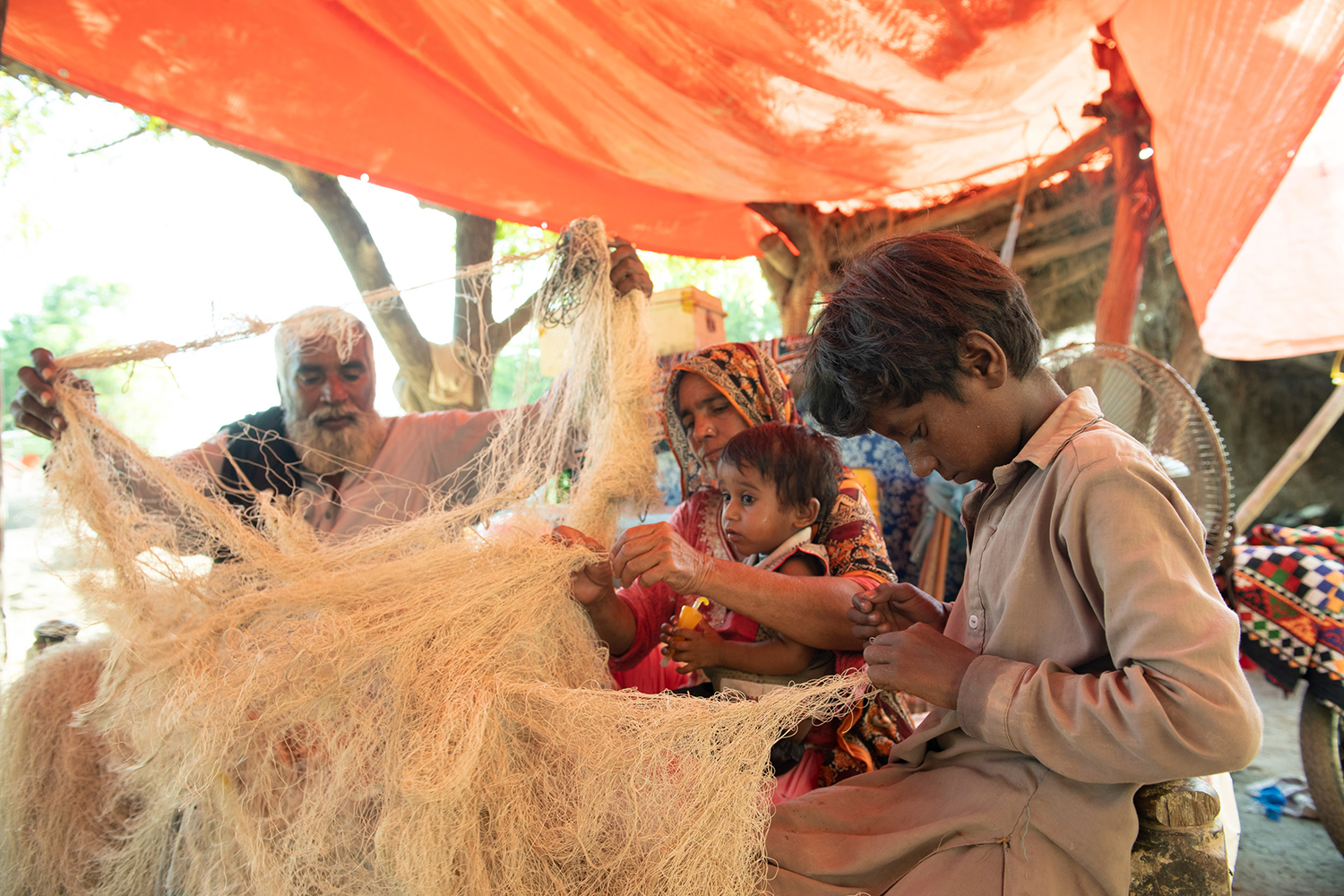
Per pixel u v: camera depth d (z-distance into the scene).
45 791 1.59
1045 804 1.10
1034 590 1.14
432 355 3.69
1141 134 3.83
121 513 1.51
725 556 1.88
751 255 5.05
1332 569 2.46
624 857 1.17
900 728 1.64
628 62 2.73
